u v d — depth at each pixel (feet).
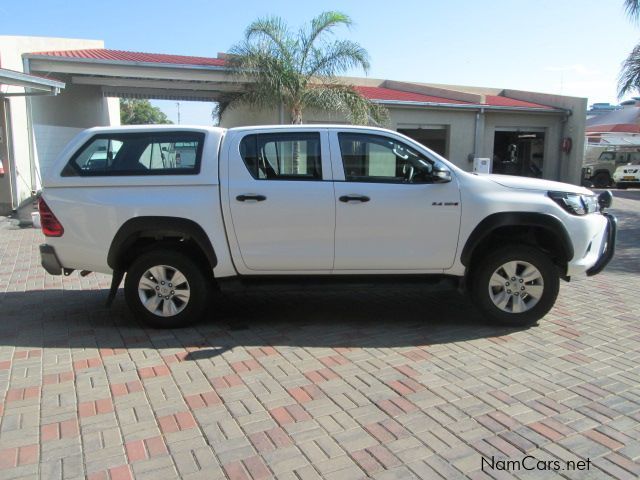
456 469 10.20
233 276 18.21
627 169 88.84
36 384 13.98
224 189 17.51
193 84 55.31
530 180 18.56
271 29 49.57
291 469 10.23
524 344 16.72
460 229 17.71
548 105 71.46
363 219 17.58
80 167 17.94
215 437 11.36
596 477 9.95
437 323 18.89
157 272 18.15
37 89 44.24
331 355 15.89
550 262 17.92
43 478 10.01
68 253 18.03
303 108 52.39
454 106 61.87
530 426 11.72
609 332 17.79
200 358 15.72
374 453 10.73
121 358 15.75
